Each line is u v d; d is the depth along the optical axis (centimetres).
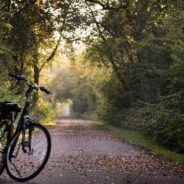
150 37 2541
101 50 3912
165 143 1780
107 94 3966
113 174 969
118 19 3572
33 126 791
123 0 2859
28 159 890
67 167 1066
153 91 2342
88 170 1023
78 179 883
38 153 790
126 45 3556
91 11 3750
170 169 1077
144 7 2442
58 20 3409
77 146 1795
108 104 4022
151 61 2566
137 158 1337
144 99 2628
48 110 4569
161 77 2064
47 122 4616
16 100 1755
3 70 2056
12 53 2167
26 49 2781
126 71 3456
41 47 3491
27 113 800
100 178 905
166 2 1975
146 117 2066
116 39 3688
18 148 795
